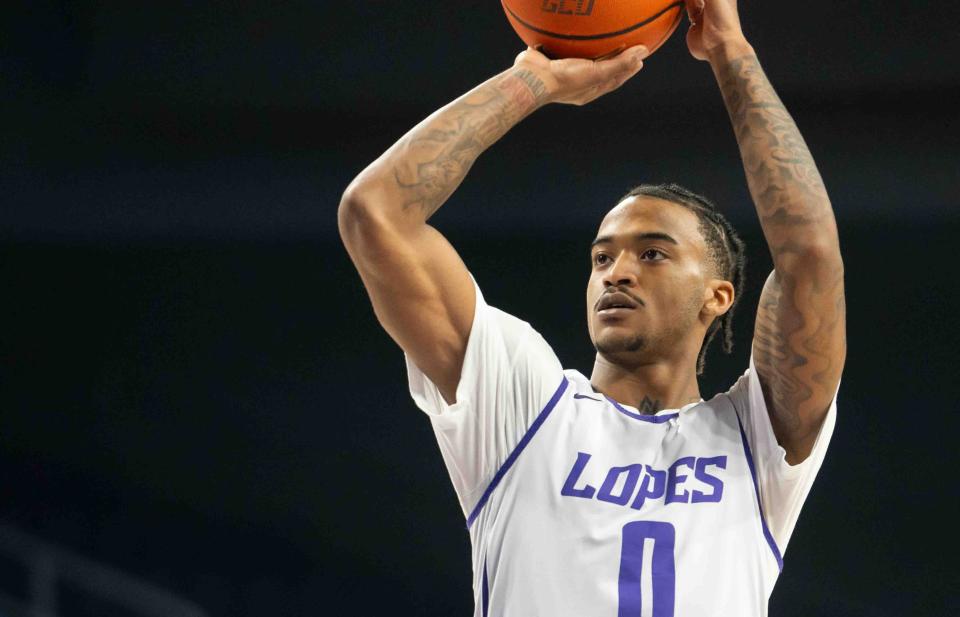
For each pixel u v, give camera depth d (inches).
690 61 886.4
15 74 979.9
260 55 944.9
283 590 928.3
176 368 990.4
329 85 942.4
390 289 283.4
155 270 1016.2
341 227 283.6
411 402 964.0
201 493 960.3
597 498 279.1
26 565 951.6
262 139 977.5
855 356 880.3
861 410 871.1
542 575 272.5
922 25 848.3
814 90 879.7
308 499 951.0
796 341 282.5
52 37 967.0
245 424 974.4
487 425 288.4
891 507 852.0
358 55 928.3
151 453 978.1
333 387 972.6
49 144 998.4
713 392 816.9
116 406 995.9
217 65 952.3
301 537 940.6
